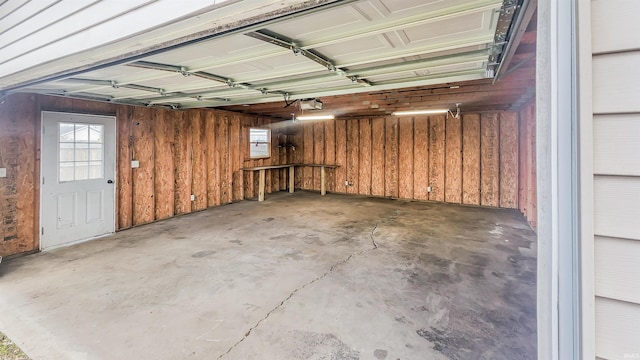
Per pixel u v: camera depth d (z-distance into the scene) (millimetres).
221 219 5582
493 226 5098
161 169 5496
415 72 2855
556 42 627
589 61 599
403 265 3355
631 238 579
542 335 670
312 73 3111
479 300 2568
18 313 2369
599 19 591
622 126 582
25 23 2254
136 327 2188
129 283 2895
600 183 600
